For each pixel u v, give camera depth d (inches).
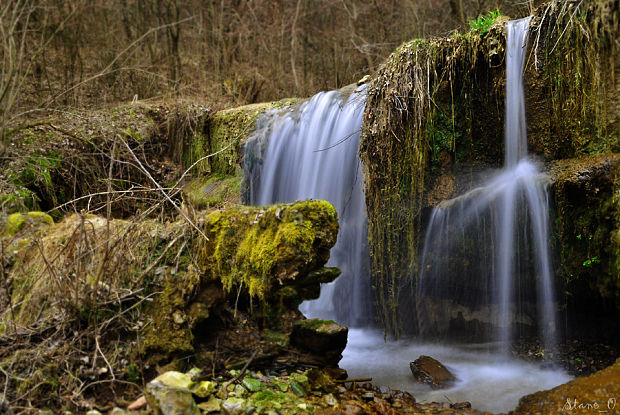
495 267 184.2
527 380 158.2
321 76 491.8
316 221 138.4
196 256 139.8
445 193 193.0
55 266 138.3
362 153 199.8
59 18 401.7
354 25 524.1
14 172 237.3
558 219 166.4
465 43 188.4
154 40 495.8
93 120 308.8
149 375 127.0
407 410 129.1
